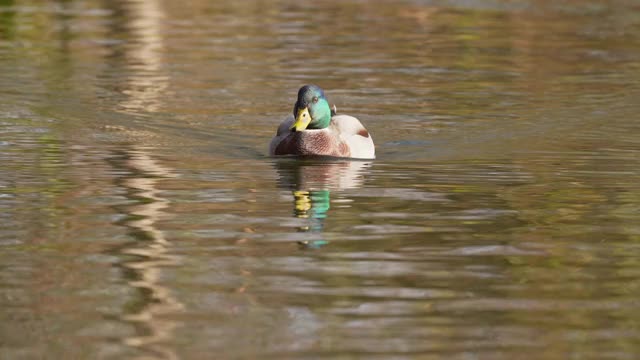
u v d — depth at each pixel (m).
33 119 18.41
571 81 22.48
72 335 8.43
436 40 27.30
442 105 20.20
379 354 8.05
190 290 9.49
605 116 19.20
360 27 29.06
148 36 27.44
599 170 14.93
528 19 30.66
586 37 27.88
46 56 24.77
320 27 29.00
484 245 10.95
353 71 23.44
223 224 11.70
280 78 22.67
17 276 9.84
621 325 8.65
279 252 10.64
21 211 12.23
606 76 23.02
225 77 22.67
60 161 15.20
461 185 13.91
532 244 10.99
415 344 8.25
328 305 9.10
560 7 32.91
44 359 7.96
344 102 20.42
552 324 8.66
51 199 12.85
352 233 11.35
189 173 14.53
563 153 16.22
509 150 16.52
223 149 16.47
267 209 12.44
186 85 21.81
